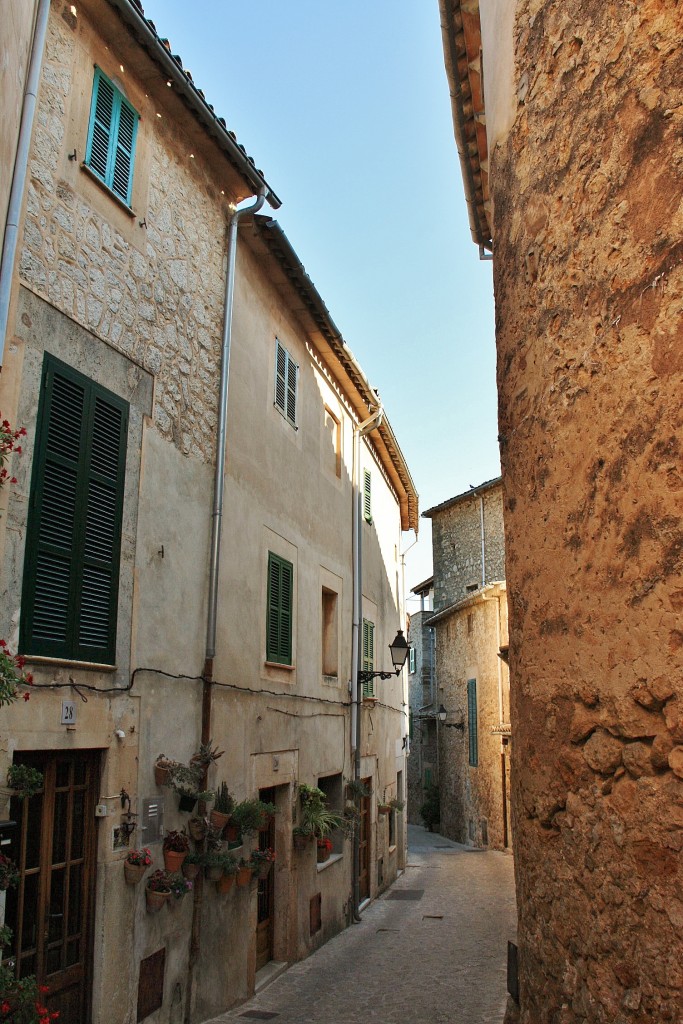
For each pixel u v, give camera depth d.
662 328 2.67
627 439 2.83
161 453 7.21
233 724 8.44
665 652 2.55
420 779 37.56
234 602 8.65
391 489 19.73
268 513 9.96
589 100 3.25
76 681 5.77
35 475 5.51
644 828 2.62
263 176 8.89
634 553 2.74
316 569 11.99
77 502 5.94
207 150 8.42
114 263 6.70
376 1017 7.80
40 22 5.74
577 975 2.96
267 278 10.36
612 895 2.77
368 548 16.05
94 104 6.58
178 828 6.99
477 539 29.80
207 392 8.24
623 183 2.96
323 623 13.07
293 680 10.63
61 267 5.99
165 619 7.10
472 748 26.44
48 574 5.57
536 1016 3.27
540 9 3.70
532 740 3.37
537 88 3.68
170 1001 6.70
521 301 3.73
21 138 5.44
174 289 7.68
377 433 16.23
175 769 6.77
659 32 2.85
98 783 6.02
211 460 8.23
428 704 38.00
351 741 13.44
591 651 2.96
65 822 5.69
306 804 10.52
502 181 4.07
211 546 8.09
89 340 6.27
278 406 10.61
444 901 15.04
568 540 3.16
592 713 2.95
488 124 4.55
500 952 10.76
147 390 7.06
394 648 13.72
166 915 6.69
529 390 3.59
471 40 6.27
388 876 16.72
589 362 3.10
